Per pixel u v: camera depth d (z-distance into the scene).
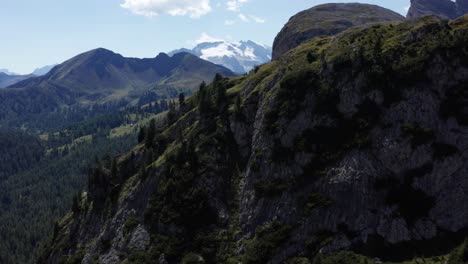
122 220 126.94
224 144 124.38
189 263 103.88
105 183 143.38
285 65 127.44
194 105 153.50
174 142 138.25
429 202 92.12
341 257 89.94
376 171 96.12
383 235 91.62
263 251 98.94
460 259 81.12
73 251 136.00
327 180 99.88
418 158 94.25
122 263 113.19
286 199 103.62
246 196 112.25
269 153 112.00
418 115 96.62
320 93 108.31
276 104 116.31
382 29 116.75
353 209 95.25
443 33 102.25
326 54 117.62
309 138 106.12
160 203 118.62
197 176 118.44
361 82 103.06
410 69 99.44
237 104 128.38
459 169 92.25
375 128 99.12
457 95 96.38
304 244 96.62
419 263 84.62
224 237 107.75
